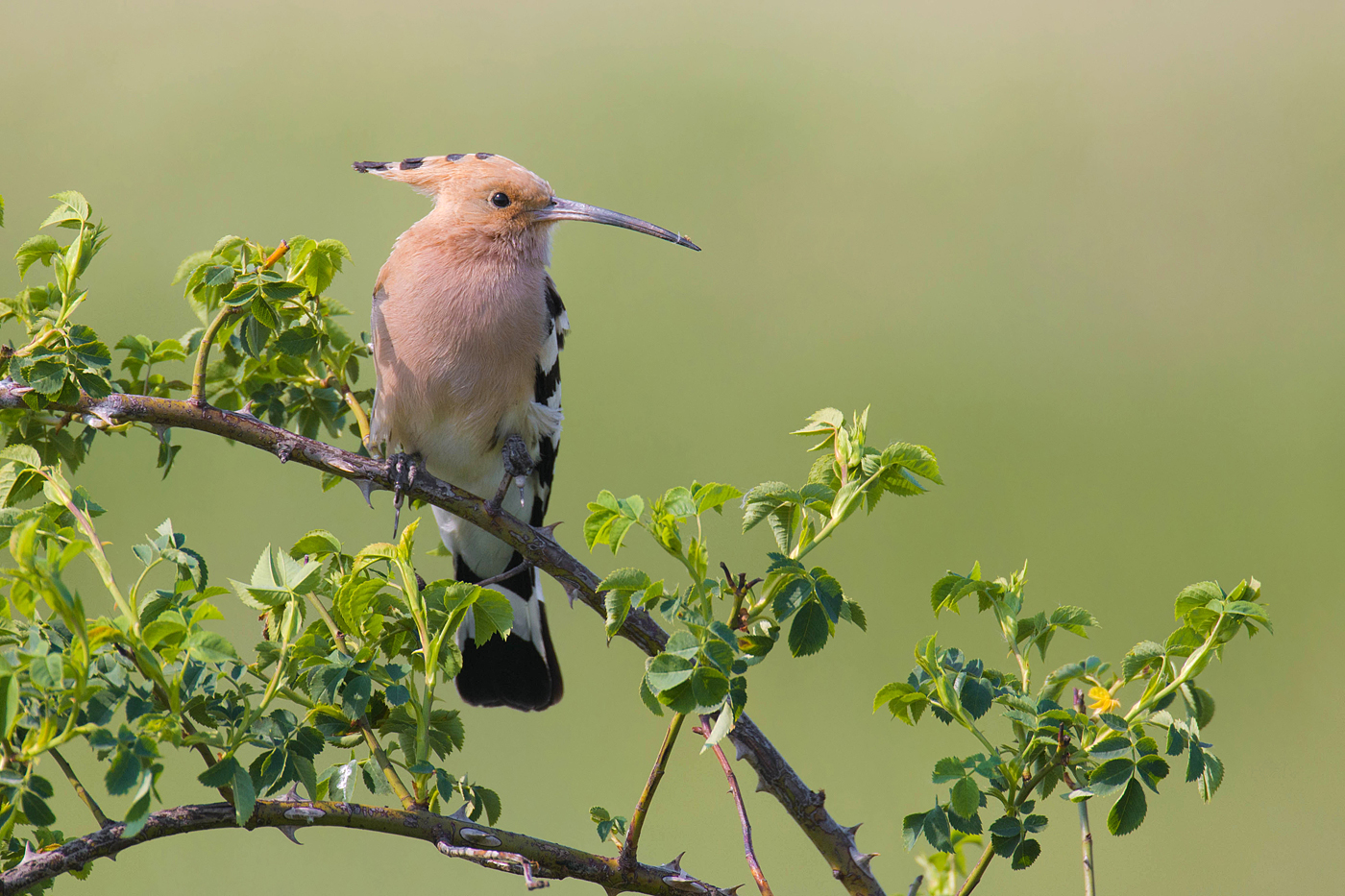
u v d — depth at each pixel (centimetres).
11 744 378
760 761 521
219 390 705
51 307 612
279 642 470
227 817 419
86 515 470
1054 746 480
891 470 486
